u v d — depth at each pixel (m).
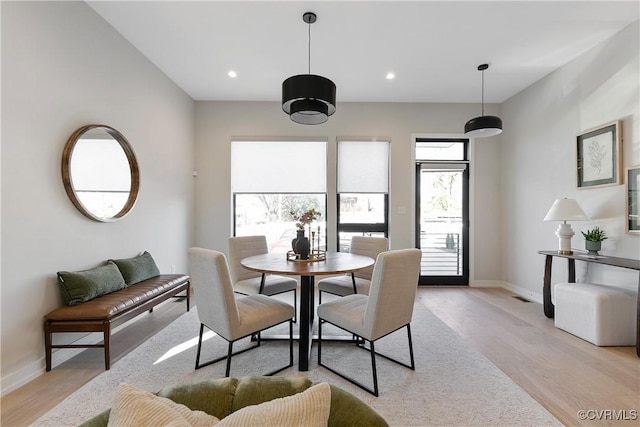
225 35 2.78
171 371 2.02
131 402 0.67
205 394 0.85
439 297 3.85
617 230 2.69
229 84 3.83
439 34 2.74
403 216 4.39
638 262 2.37
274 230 4.48
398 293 1.84
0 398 1.71
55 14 2.09
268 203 4.47
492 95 4.15
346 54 3.09
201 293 1.93
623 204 2.64
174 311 3.26
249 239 3.11
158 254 3.42
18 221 1.84
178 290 2.98
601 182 2.84
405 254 1.83
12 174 1.80
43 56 2.00
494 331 2.72
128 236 2.89
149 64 3.22
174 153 3.78
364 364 2.13
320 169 4.38
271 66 3.35
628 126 2.60
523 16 2.48
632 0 2.28
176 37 2.82
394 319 1.87
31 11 1.91
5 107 1.76
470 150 4.43
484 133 3.40
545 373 2.00
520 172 4.02
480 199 4.42
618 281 2.69
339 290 2.71
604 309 2.38
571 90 3.20
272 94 4.14
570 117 3.22
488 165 4.42
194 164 4.35
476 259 4.43
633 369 2.04
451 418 1.56
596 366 2.09
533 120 3.77
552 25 2.60
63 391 1.79
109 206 2.63
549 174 3.52
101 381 1.89
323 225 4.45
